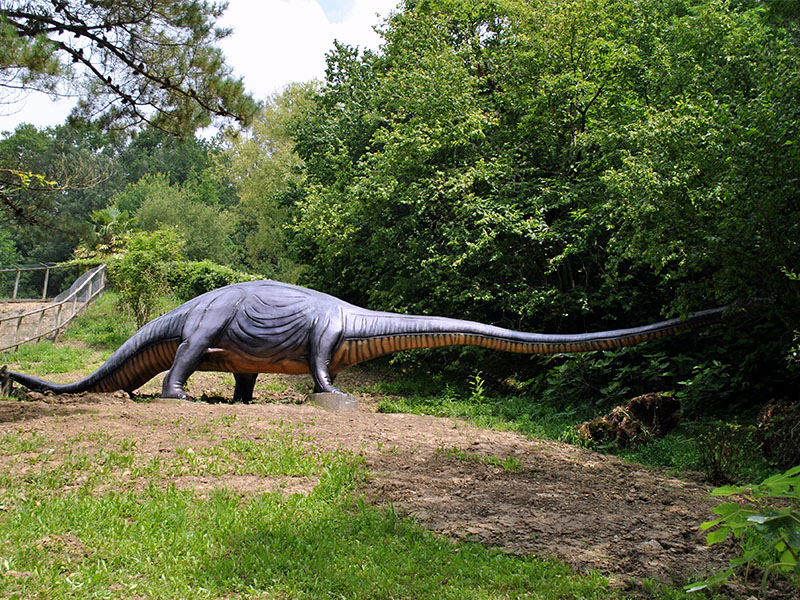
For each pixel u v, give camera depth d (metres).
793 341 10.87
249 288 13.48
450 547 5.85
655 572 5.39
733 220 9.95
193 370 12.70
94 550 5.45
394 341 13.02
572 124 17.39
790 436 8.73
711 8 16.06
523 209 16.44
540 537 6.12
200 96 14.01
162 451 8.39
